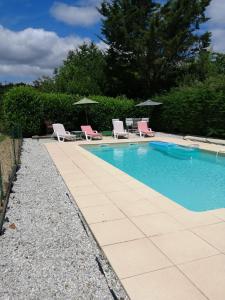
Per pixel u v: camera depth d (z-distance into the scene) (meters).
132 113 21.12
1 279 3.35
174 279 3.23
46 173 8.36
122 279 3.25
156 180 9.03
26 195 6.38
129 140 15.91
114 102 20.45
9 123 16.94
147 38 26.92
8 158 10.28
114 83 30.62
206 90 16.08
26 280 3.33
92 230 4.49
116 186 6.93
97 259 3.76
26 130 17.36
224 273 3.32
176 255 3.71
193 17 27.91
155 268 3.44
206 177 9.32
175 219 4.85
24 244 4.17
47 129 18.06
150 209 5.35
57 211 5.45
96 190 6.62
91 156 10.88
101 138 16.84
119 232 4.40
